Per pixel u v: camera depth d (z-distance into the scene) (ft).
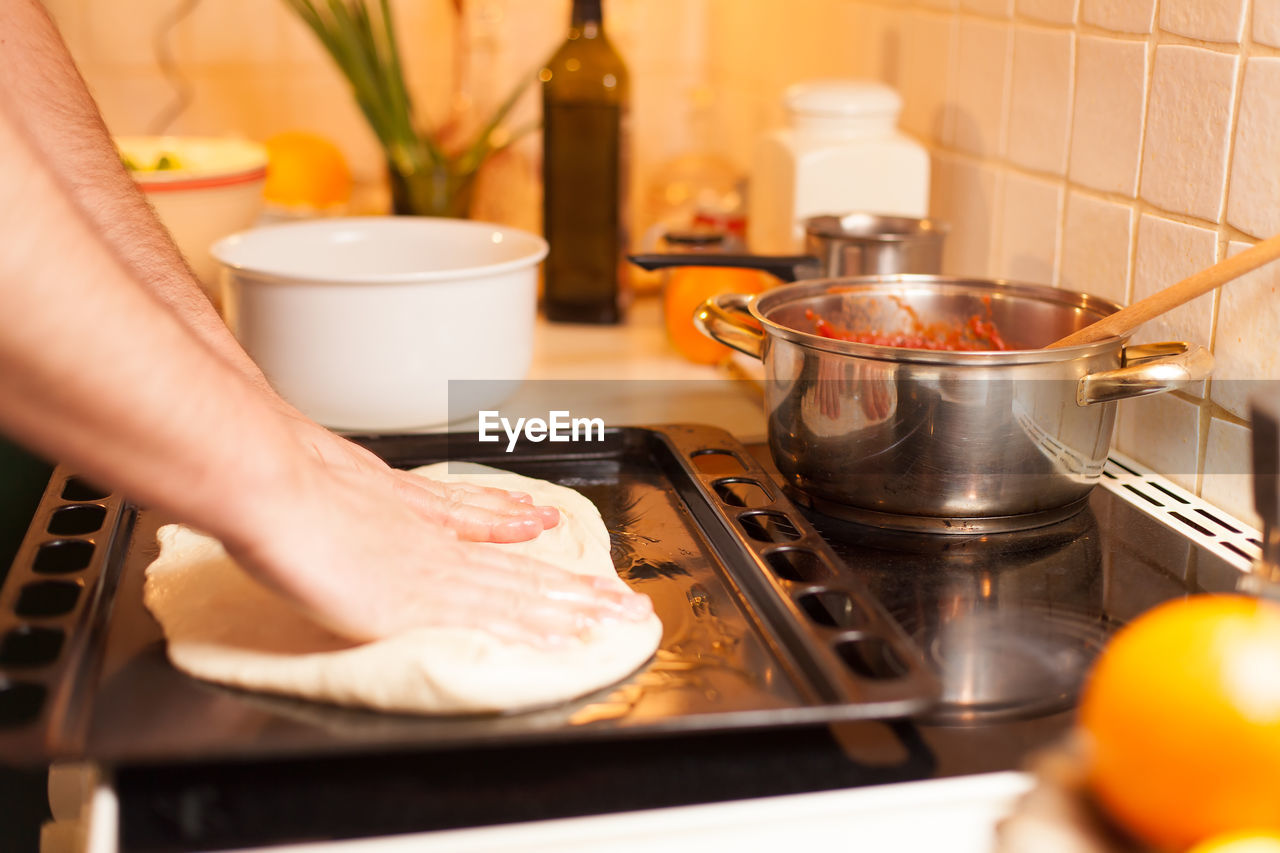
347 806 3.05
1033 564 3.72
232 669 3.26
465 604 3.32
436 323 4.34
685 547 3.81
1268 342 3.79
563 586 3.42
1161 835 2.94
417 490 3.71
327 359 4.33
